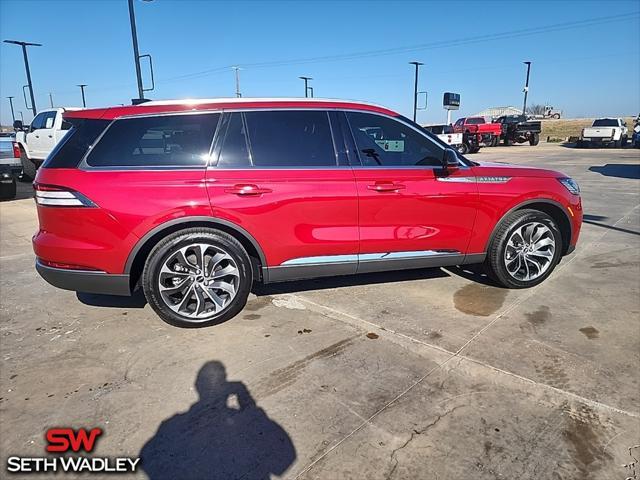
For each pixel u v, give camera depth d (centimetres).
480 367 296
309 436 235
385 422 245
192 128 348
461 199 393
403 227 382
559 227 450
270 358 312
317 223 362
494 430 237
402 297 418
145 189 330
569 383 277
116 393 275
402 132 390
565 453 220
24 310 401
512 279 425
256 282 461
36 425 246
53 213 329
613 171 1517
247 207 344
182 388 279
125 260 334
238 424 246
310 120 369
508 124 3359
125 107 344
